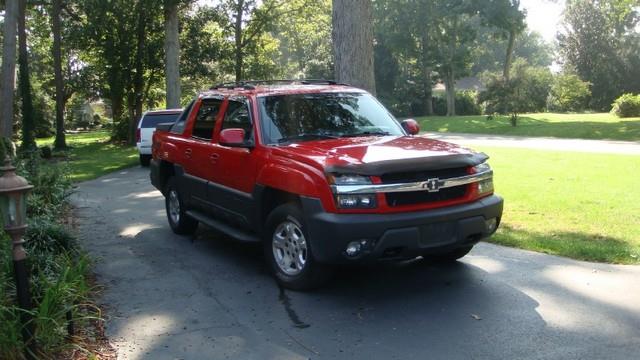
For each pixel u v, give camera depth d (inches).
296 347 181.6
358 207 204.5
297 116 259.9
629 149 777.6
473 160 227.0
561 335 183.8
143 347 183.8
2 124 572.7
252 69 1521.9
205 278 255.1
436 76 2230.6
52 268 229.1
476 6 1909.4
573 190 447.2
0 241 212.7
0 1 1122.0
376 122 272.4
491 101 1834.4
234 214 268.5
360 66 443.5
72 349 176.4
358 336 188.4
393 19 2076.8
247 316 208.8
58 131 1213.1
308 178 214.8
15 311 169.3
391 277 247.8
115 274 263.6
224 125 282.0
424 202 213.3
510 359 168.9
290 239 233.1
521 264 261.0
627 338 180.1
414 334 188.4
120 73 1323.8
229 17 1459.2
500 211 234.4
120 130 1409.9
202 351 180.2
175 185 333.1
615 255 263.4
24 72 1098.1
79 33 1234.0
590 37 2247.8
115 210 435.8
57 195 401.4
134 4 1245.7
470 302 215.3
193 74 1424.7
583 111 2096.5
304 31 1705.2
